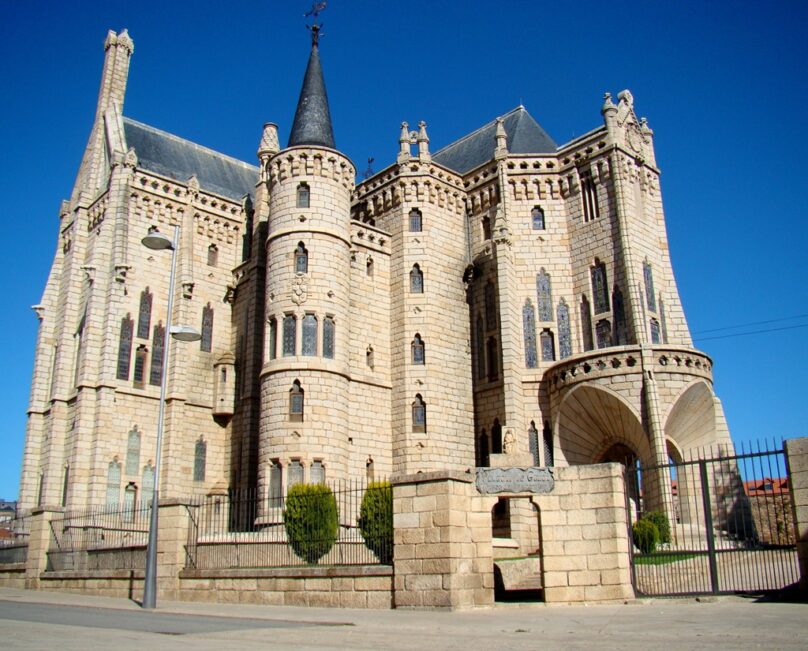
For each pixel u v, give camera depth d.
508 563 31.27
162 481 48.03
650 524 32.12
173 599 28.16
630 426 39.22
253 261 52.19
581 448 42.03
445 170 51.81
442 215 50.81
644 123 50.91
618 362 39.50
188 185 55.19
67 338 51.81
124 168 52.84
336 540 27.78
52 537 37.56
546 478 22.72
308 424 41.41
